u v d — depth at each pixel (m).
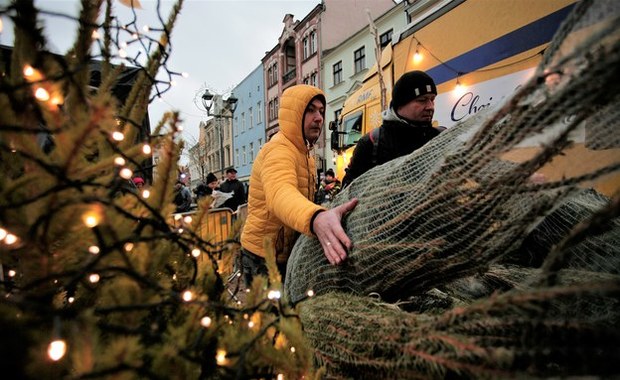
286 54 27.39
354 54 18.94
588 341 0.46
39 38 0.51
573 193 0.65
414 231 0.88
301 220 1.12
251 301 0.70
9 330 0.42
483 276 1.07
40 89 0.48
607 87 0.50
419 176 0.98
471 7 3.53
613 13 0.52
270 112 29.73
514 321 0.52
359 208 1.09
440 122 3.92
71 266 0.56
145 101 0.72
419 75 1.99
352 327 0.79
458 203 0.79
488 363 0.50
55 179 0.50
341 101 19.95
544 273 0.53
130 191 0.58
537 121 0.60
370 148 2.23
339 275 1.08
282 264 1.75
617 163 0.58
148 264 0.57
